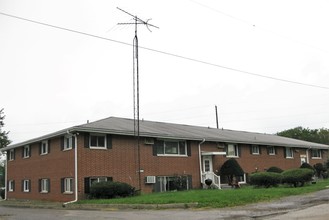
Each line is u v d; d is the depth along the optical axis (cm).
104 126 2667
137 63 2703
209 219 1324
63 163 2606
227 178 3266
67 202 2361
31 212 2030
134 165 2711
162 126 3356
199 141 3169
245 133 4272
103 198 2352
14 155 3388
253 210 1529
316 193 2120
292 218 1242
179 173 2969
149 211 1697
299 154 4291
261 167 3716
